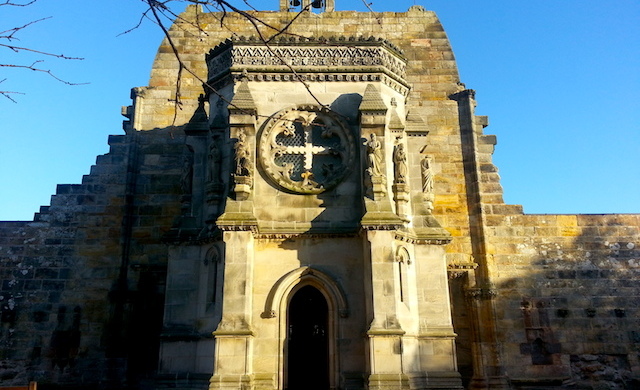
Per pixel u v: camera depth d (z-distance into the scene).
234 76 21.06
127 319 25.53
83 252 26.53
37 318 25.50
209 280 19.84
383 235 18.81
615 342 26.05
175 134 28.44
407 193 20.83
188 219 21.02
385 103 21.47
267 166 20.16
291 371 19.31
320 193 20.14
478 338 25.61
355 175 20.38
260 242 19.48
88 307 25.73
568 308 26.44
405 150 22.28
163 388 19.11
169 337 19.72
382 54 21.81
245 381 17.44
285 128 20.72
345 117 20.92
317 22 30.98
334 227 19.70
